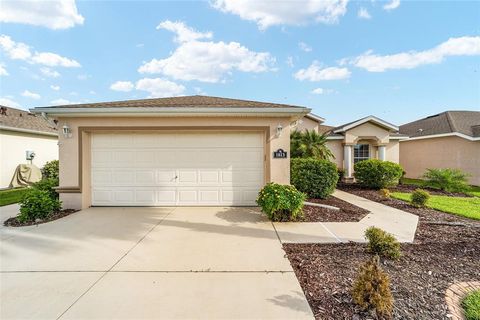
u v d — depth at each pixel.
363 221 6.73
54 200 7.25
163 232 5.64
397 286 3.30
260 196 6.89
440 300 3.00
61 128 7.81
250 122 8.02
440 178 12.54
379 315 2.68
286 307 2.88
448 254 4.44
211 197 8.23
